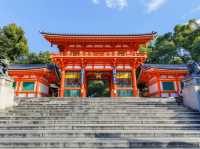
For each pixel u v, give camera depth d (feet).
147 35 89.81
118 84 85.15
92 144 27.02
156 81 91.86
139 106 46.24
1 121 36.19
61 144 26.91
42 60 142.00
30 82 91.25
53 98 53.47
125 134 30.71
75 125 34.01
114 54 86.58
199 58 114.93
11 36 148.56
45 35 88.69
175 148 26.35
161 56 152.25
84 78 86.43
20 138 29.19
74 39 90.33
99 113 41.29
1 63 47.29
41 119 38.32
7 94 45.06
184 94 49.26
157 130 32.81
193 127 33.73
